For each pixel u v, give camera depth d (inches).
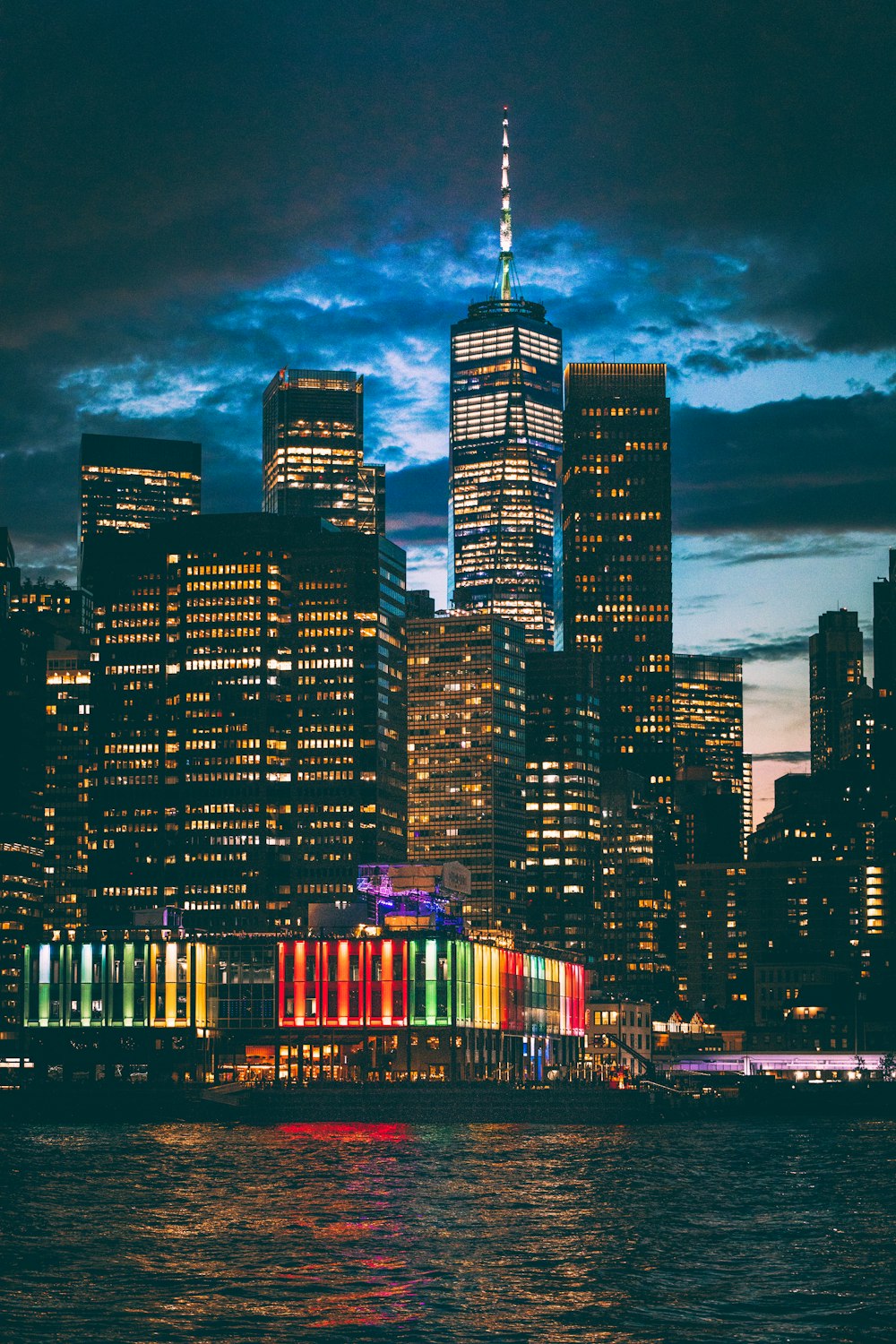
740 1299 7199.8
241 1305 7047.2
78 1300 7130.9
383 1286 7445.9
